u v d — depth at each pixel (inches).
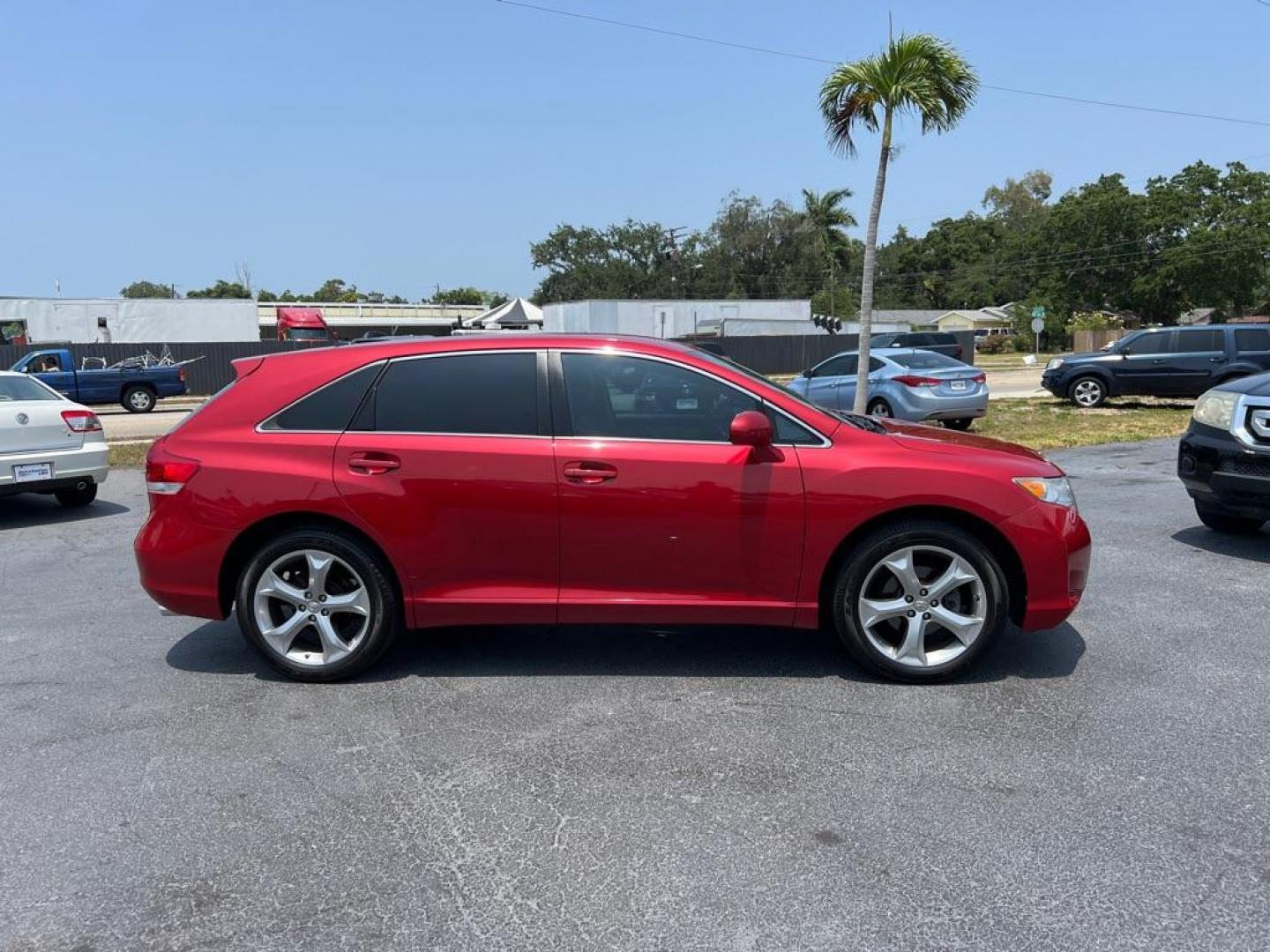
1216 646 187.9
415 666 183.3
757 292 2979.8
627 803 129.3
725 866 113.7
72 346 1184.8
